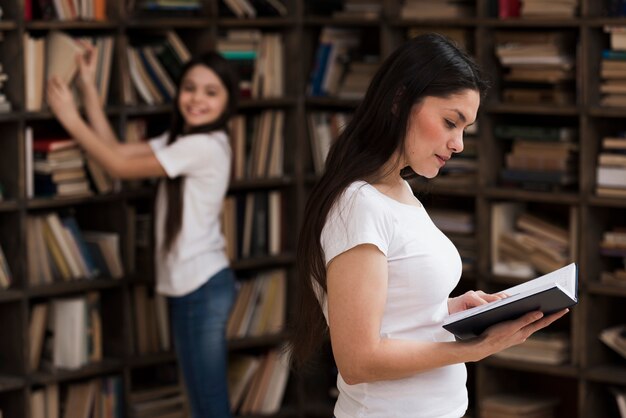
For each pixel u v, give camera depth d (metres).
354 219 2.23
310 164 5.08
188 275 4.19
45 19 4.23
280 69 4.99
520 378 4.99
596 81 4.38
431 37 2.29
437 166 2.30
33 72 4.18
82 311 4.38
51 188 4.26
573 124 4.68
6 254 4.28
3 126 4.21
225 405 4.29
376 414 2.31
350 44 5.09
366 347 2.19
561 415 4.92
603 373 4.45
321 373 5.21
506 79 4.54
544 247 4.55
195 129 4.23
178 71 4.62
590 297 4.48
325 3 4.95
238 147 4.84
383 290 2.22
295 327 2.46
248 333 4.95
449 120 2.25
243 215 4.88
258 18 4.84
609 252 4.45
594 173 4.41
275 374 5.06
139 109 4.47
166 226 4.19
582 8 4.31
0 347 4.36
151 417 4.73
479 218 4.65
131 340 4.62
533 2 4.43
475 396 4.98
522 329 2.22
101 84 4.41
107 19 4.41
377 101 2.29
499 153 4.70
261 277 4.98
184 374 4.29
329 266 2.26
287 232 5.05
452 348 2.21
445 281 2.32
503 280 4.61
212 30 4.71
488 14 4.54
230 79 4.26
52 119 4.48
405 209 2.30
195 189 4.20
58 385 4.53
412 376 2.30
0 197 4.20
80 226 4.68
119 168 4.12
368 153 2.30
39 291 4.25
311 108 5.15
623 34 4.25
